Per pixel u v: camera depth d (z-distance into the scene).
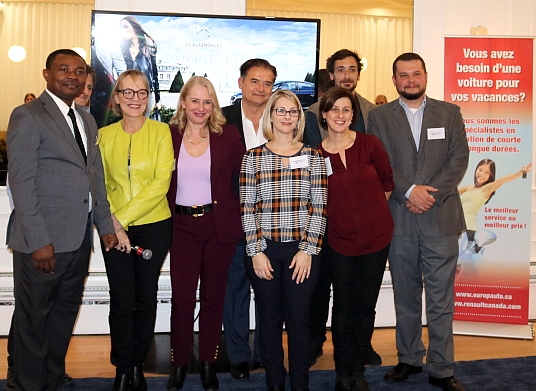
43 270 2.11
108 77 3.50
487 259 3.60
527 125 3.53
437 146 2.72
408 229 2.76
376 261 2.51
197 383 2.76
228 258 2.65
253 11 5.56
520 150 3.54
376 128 2.84
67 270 2.29
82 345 3.35
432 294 2.73
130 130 2.51
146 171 2.46
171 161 2.50
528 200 3.55
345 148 2.55
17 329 2.22
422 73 2.72
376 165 2.57
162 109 3.58
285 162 2.37
